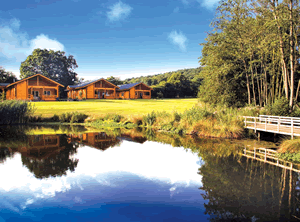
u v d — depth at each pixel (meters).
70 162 8.88
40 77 40.91
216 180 6.86
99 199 5.63
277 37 16.42
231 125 14.96
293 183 6.54
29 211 5.02
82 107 31.77
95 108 30.94
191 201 5.49
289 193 5.84
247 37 19.58
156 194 5.92
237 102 23.16
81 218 4.73
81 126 20.44
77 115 23.47
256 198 5.55
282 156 9.58
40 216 4.80
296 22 16.12
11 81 55.88
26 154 10.02
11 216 4.80
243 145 12.02
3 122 21.39
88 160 9.16
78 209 5.12
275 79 22.42
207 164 8.58
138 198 5.68
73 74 70.62
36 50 63.38
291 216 4.70
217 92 23.55
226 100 22.86
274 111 15.64
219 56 22.14
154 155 10.05
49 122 22.81
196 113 18.06
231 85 22.98
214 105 24.33
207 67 26.38
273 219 4.59
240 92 23.73
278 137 13.69
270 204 5.23
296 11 15.69
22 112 22.23
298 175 7.24
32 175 7.31
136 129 18.56
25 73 61.97
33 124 21.62
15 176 7.19
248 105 21.02
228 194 5.84
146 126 20.19
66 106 32.38
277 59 17.89
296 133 10.77
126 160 9.23
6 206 5.26
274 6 16.08
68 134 15.83
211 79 24.05
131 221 4.61
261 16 17.97
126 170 7.93
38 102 36.97
